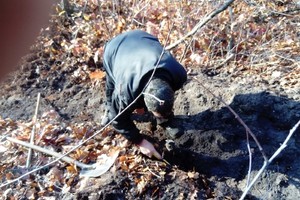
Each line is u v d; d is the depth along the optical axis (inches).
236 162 141.3
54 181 140.4
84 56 206.8
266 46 209.6
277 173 136.9
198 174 137.5
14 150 155.1
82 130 159.9
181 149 143.9
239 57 203.9
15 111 182.4
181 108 160.1
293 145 143.2
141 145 137.3
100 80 190.1
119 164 139.1
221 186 136.0
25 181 142.0
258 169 139.0
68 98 187.2
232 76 187.6
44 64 205.8
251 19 223.9
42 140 157.2
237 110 155.3
